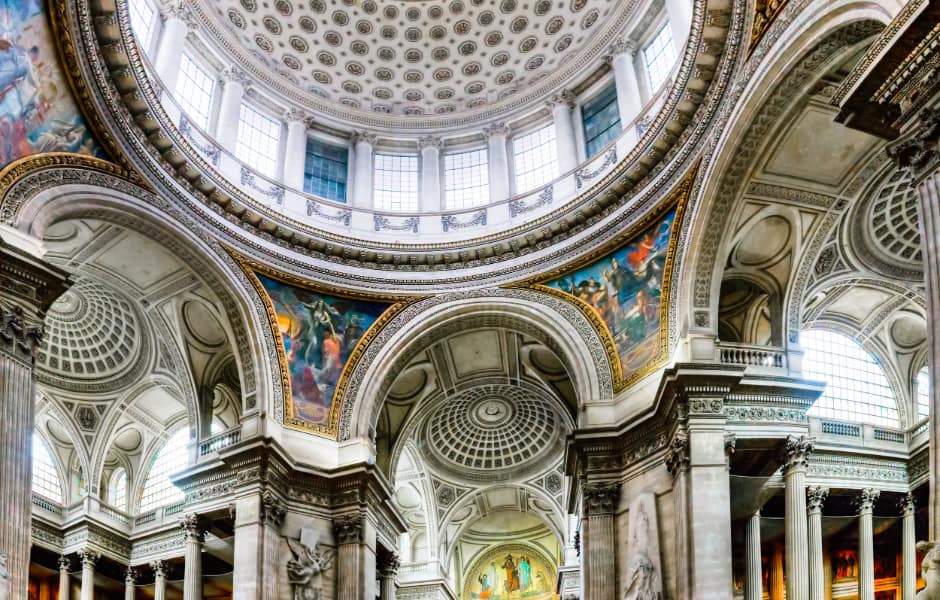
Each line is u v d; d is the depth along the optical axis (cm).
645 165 3038
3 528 2005
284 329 3228
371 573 3122
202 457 3191
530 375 3756
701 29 2600
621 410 2969
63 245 2970
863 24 2095
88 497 3681
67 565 3600
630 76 3512
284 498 3038
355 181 3831
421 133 3966
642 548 2675
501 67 3944
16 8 2289
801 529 2575
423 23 3847
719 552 2450
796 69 2316
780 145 2558
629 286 3072
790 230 2816
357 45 3891
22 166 2441
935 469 1442
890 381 3584
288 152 3719
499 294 3366
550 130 3812
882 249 3106
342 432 3253
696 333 2752
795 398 2692
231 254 3152
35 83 2428
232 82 3631
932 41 1530
